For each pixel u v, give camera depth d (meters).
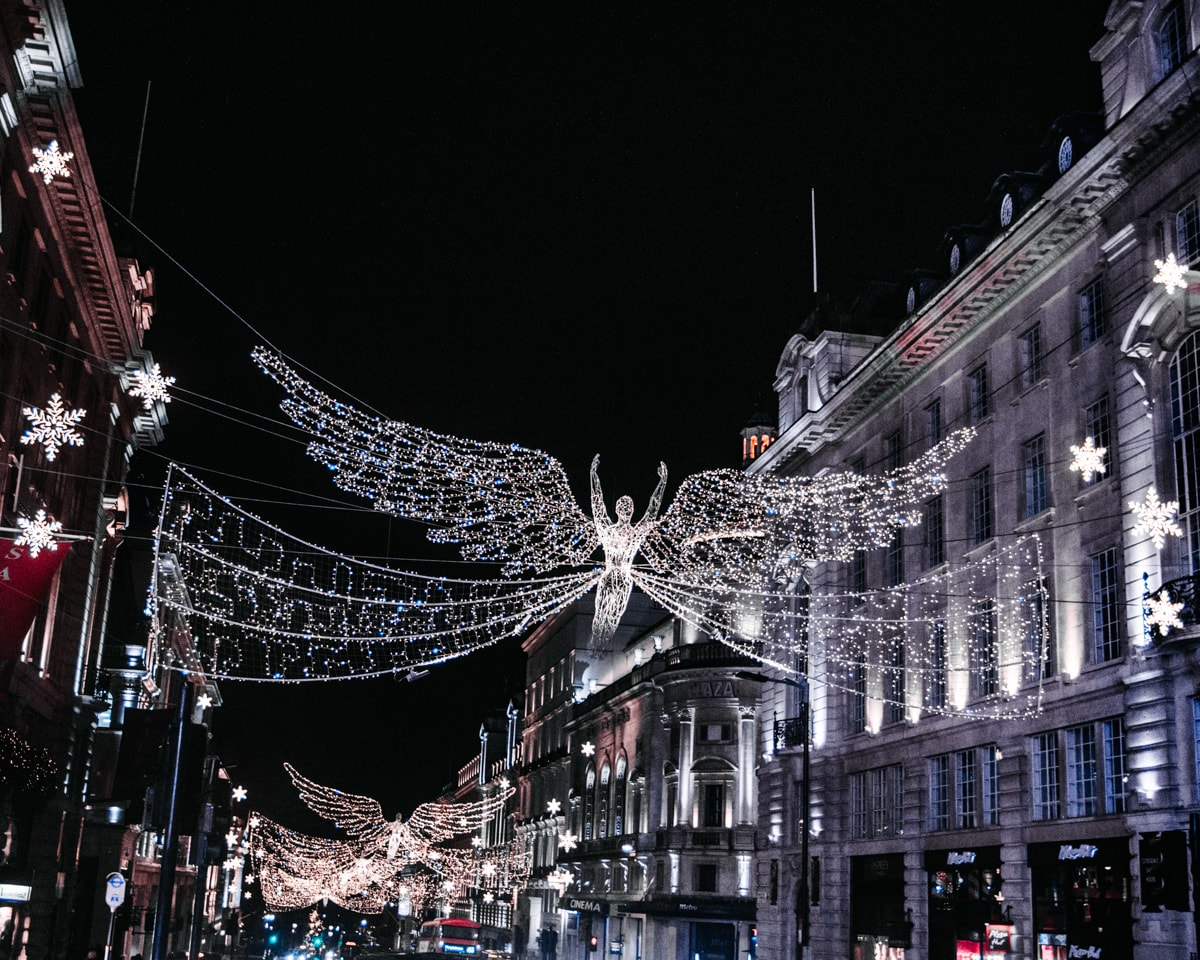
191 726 22.27
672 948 53.03
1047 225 28.73
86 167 28.08
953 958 31.53
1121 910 24.69
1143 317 25.06
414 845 98.19
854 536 40.25
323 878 92.69
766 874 44.62
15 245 26.17
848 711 40.22
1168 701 23.67
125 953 43.44
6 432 26.67
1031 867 28.22
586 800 73.50
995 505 31.48
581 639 82.56
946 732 33.00
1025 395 30.72
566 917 76.62
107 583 40.84
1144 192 25.88
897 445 38.22
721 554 48.28
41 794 31.16
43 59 24.17
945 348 35.03
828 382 43.81
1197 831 21.16
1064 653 27.73
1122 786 25.42
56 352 31.05
